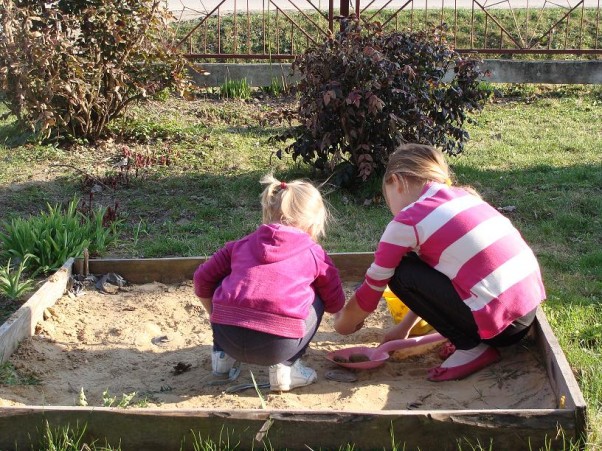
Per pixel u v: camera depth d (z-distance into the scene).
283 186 3.83
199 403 3.65
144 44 8.66
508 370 3.89
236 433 3.18
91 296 4.95
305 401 3.67
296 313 3.59
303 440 3.19
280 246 3.66
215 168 7.88
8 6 7.72
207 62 12.15
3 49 7.84
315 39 12.59
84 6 8.38
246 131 9.37
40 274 5.48
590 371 3.90
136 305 4.84
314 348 4.31
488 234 3.66
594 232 6.13
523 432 3.13
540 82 11.16
